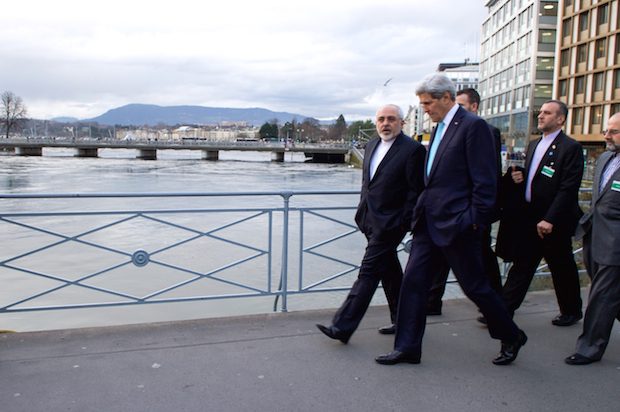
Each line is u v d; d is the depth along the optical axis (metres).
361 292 3.52
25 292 11.40
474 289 3.10
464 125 3.04
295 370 3.14
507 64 63.81
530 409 2.73
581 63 44.44
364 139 128.38
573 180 3.69
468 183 3.05
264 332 3.75
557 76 47.97
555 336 3.82
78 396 2.77
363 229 3.64
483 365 3.29
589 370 3.23
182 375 3.04
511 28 62.62
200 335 3.67
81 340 3.54
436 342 3.66
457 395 2.88
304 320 4.03
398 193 3.45
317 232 16.36
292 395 2.83
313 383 2.98
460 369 3.21
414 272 3.25
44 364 3.15
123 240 16.38
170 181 44.16
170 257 13.79
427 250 3.23
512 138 61.03
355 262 12.88
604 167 3.39
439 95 3.08
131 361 3.21
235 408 2.68
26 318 9.62
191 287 11.43
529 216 3.84
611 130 3.30
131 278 12.19
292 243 14.88
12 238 17.25
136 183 41.44
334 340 3.64
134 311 10.05
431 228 3.13
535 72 55.31
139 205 24.50
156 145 89.62
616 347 3.64
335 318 3.56
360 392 2.89
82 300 10.77
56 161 75.19
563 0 46.84
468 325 4.02
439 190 3.09
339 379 3.04
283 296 4.33
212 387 2.90
